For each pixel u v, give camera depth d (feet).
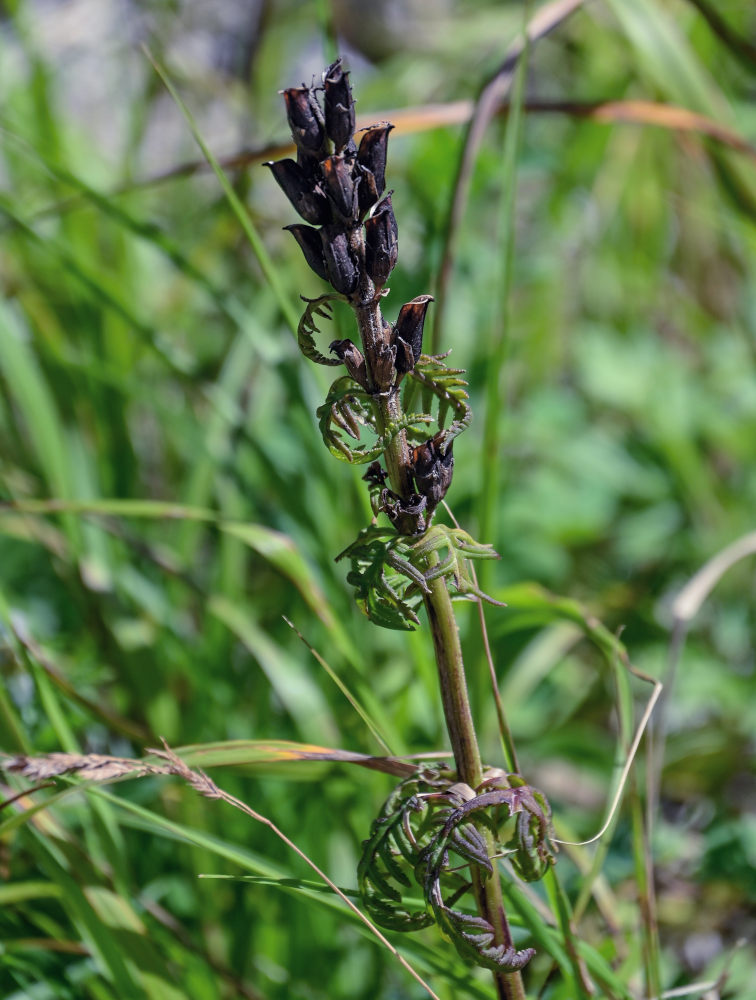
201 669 2.11
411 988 1.72
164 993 1.47
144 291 3.01
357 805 1.85
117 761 1.32
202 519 1.74
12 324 2.16
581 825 2.28
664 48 2.14
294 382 2.09
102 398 2.52
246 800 1.94
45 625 2.71
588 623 1.64
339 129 1.18
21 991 1.59
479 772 1.30
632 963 1.56
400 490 1.24
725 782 2.66
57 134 2.77
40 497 2.32
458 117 2.13
